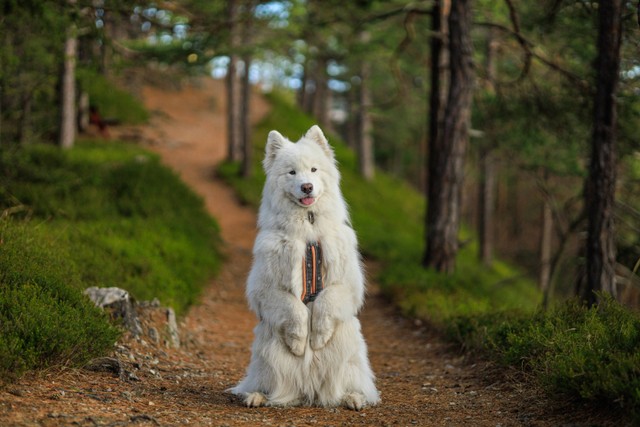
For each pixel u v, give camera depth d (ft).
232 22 38.70
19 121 48.44
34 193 36.55
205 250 43.24
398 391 20.03
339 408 16.63
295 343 16.10
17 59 36.27
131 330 22.18
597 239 25.21
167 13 40.73
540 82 42.47
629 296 41.83
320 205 16.67
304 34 52.85
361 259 18.92
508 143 46.16
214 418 14.79
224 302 37.52
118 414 14.07
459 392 19.54
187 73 53.62
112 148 72.74
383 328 33.27
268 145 17.48
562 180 51.52
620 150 34.24
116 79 94.84
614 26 24.79
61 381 15.99
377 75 87.04
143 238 36.32
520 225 119.65
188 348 25.21
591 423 13.85
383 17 43.80
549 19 33.96
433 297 35.06
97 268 26.91
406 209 94.89
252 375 17.08
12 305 16.85
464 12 38.58
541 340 18.60
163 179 51.47
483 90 46.42
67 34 35.53
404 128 106.42
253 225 62.80
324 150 17.71
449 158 40.32
